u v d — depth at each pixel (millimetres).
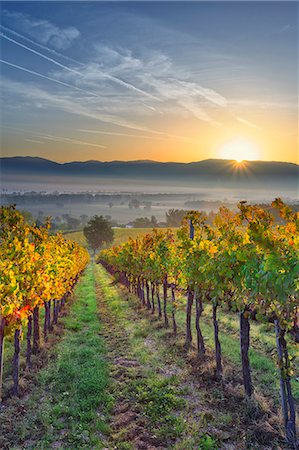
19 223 11109
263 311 7578
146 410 8641
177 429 7695
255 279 7496
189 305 13766
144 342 14727
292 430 7242
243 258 7895
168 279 17688
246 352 9023
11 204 11070
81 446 7355
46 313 15977
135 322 18922
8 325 9508
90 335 16469
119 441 7500
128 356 12844
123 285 38625
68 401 9336
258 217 8719
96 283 44062
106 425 8078
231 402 8750
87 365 11820
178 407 8750
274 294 6930
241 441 7242
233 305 8938
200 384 10031
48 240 17812
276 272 6773
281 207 8234
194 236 14047
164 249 17922
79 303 26594
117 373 11188
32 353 13656
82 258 42906
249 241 8750
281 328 7168
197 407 8781
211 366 10836
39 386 10570
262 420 7945
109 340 15484
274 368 11008
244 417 8070
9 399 9570
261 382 10164
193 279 11836
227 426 7820
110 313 22062
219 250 9945
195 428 7703
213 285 9914
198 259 11477
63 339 16078
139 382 10281
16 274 10430
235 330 15664
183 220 14555
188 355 12289
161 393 9422
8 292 9180
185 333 15414
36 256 11742
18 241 10914
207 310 20172
